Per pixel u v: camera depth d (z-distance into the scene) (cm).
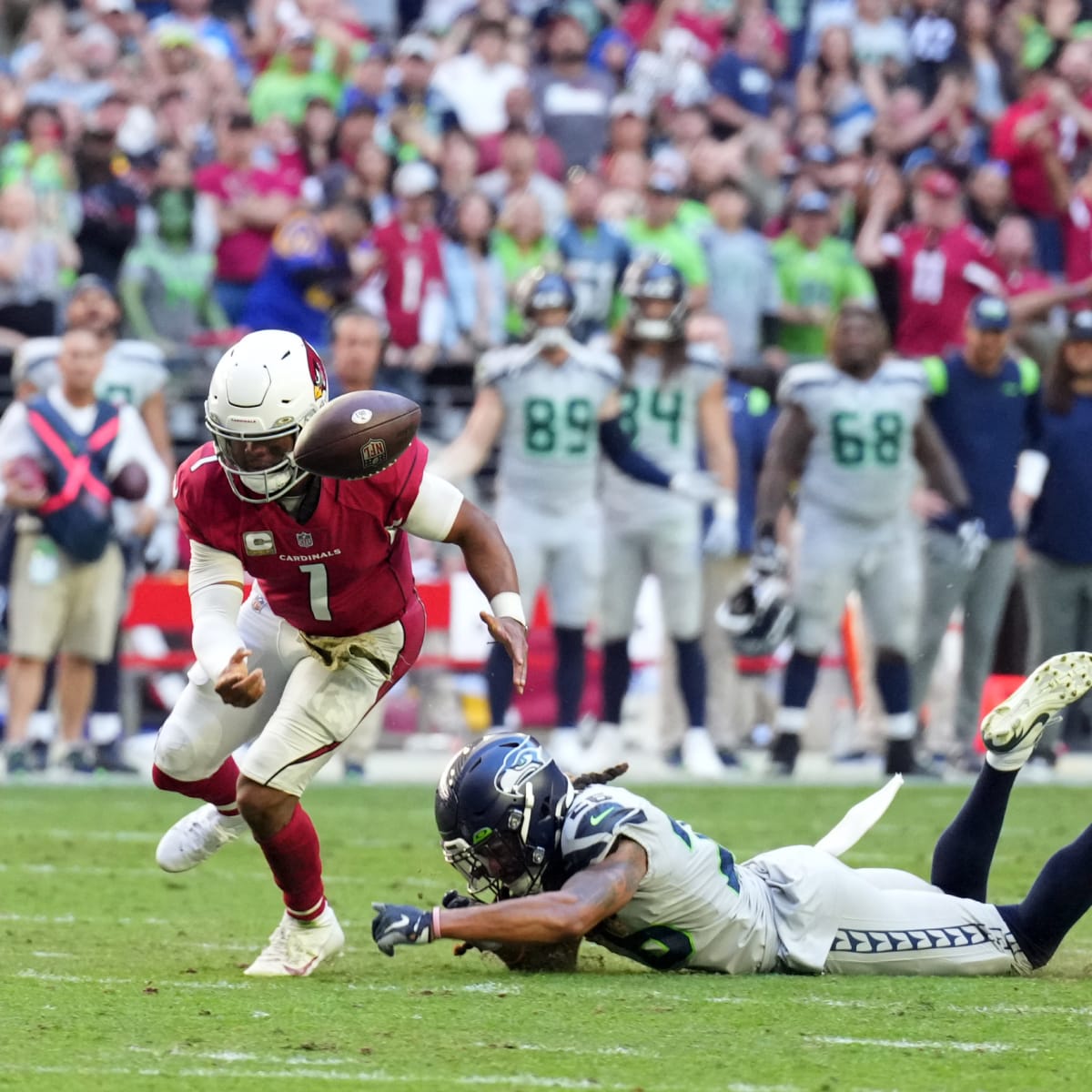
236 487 1583
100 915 2103
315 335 4091
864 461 3581
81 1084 1246
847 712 4397
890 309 4584
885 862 2548
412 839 2778
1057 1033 1416
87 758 3616
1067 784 3666
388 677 1697
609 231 4306
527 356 3541
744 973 1667
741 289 4353
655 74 5462
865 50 5691
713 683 3975
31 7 5400
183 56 5141
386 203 4712
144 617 3972
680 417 3659
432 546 4356
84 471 3428
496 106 5234
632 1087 1231
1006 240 4619
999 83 5700
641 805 1614
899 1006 1510
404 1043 1375
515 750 1608
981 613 3775
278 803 1652
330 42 5216
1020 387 3731
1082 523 3750
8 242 4312
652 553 3675
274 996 1566
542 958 1711
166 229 4375
